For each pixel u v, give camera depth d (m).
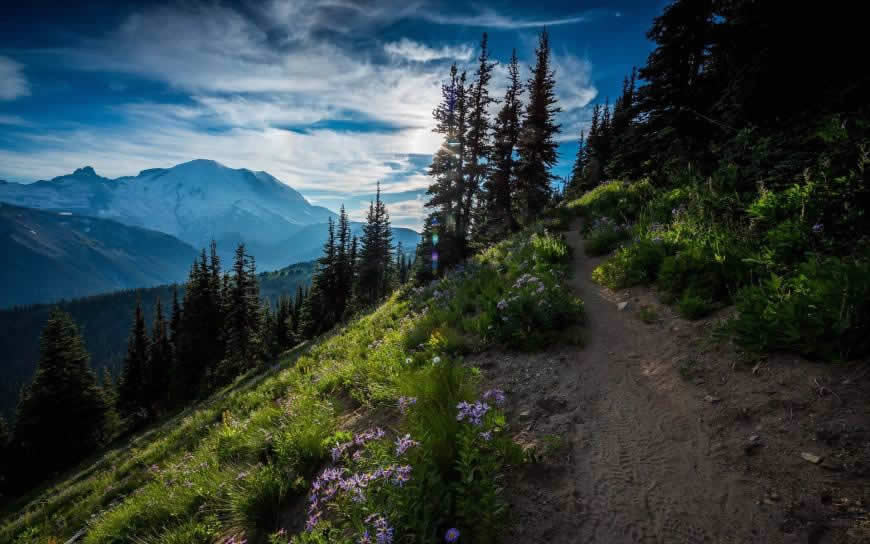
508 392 4.93
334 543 2.79
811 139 7.15
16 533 10.86
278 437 5.14
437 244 28.08
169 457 9.74
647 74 14.99
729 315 5.05
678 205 10.32
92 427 37.34
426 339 7.61
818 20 7.55
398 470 2.79
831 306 3.59
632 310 6.58
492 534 2.68
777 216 6.09
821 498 2.49
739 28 9.17
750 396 3.62
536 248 11.48
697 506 2.76
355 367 7.47
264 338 49.28
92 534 5.48
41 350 36.69
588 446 3.62
